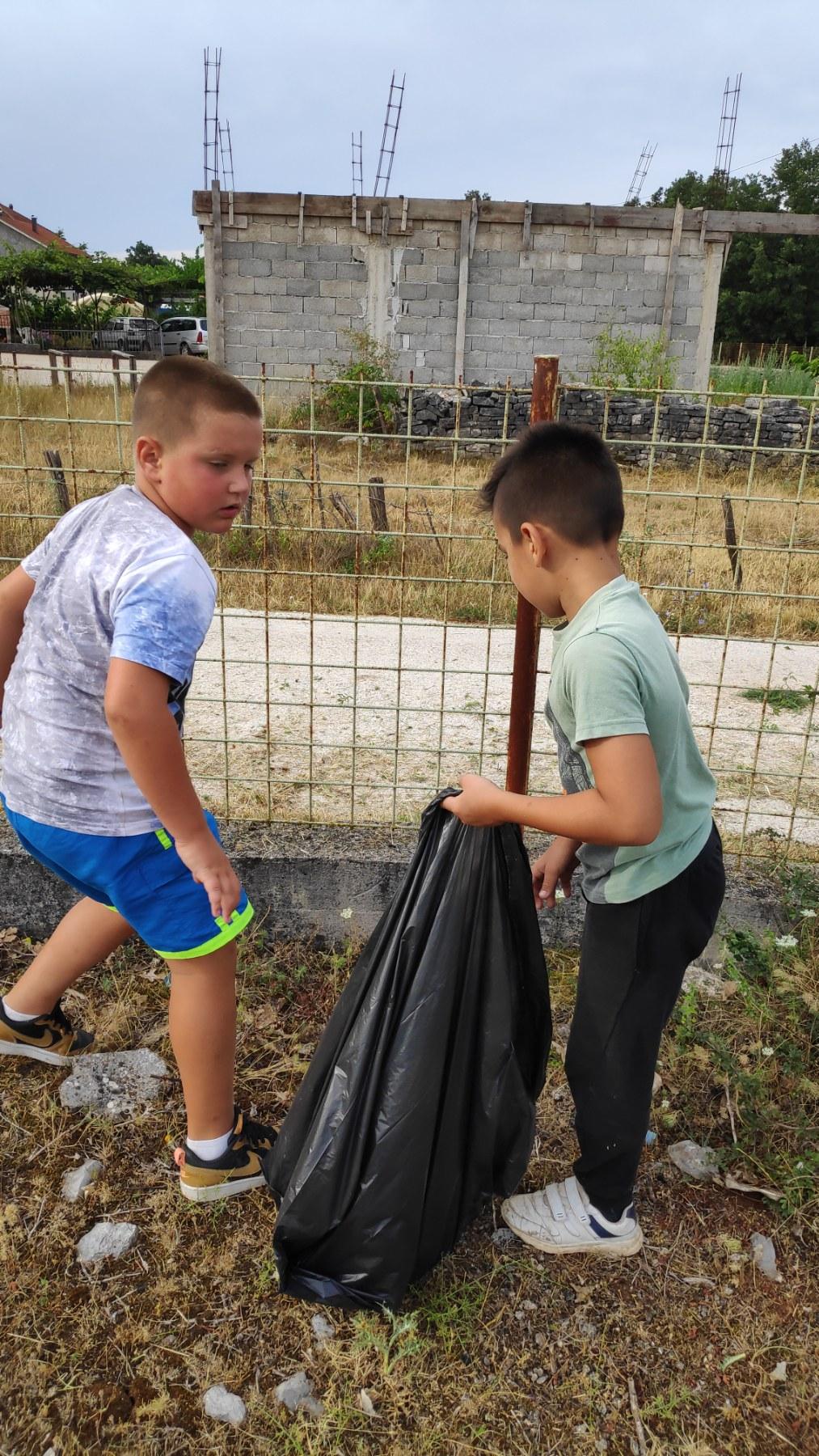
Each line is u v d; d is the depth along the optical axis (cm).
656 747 168
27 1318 186
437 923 187
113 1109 238
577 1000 193
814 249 4344
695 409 1595
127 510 183
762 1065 253
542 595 177
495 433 1664
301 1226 189
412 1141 183
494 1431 170
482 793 179
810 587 802
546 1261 204
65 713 184
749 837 347
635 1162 198
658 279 1864
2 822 317
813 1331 191
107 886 190
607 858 179
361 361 1723
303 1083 205
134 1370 177
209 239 1841
